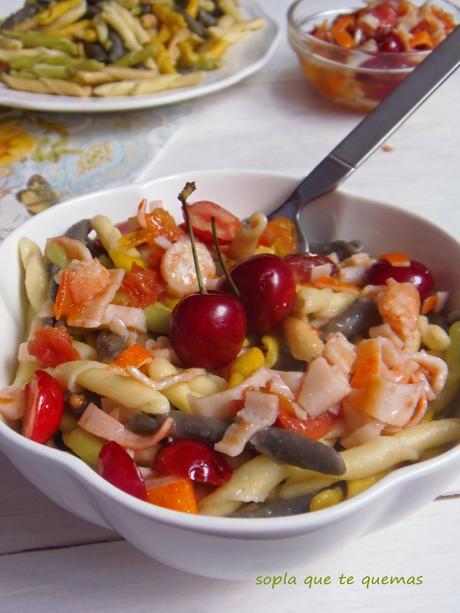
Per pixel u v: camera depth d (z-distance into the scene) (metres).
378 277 0.41
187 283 0.40
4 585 0.36
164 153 0.63
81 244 0.41
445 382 0.38
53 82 0.66
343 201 0.45
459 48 0.47
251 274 0.38
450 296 0.41
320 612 0.35
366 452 0.34
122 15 0.72
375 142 0.46
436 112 0.68
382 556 0.37
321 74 0.67
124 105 0.64
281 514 0.34
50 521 0.38
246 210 0.46
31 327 0.39
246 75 0.70
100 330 0.39
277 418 0.35
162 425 0.35
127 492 0.33
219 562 0.32
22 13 0.73
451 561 0.37
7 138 0.64
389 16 0.71
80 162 0.62
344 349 0.37
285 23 0.84
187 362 0.37
